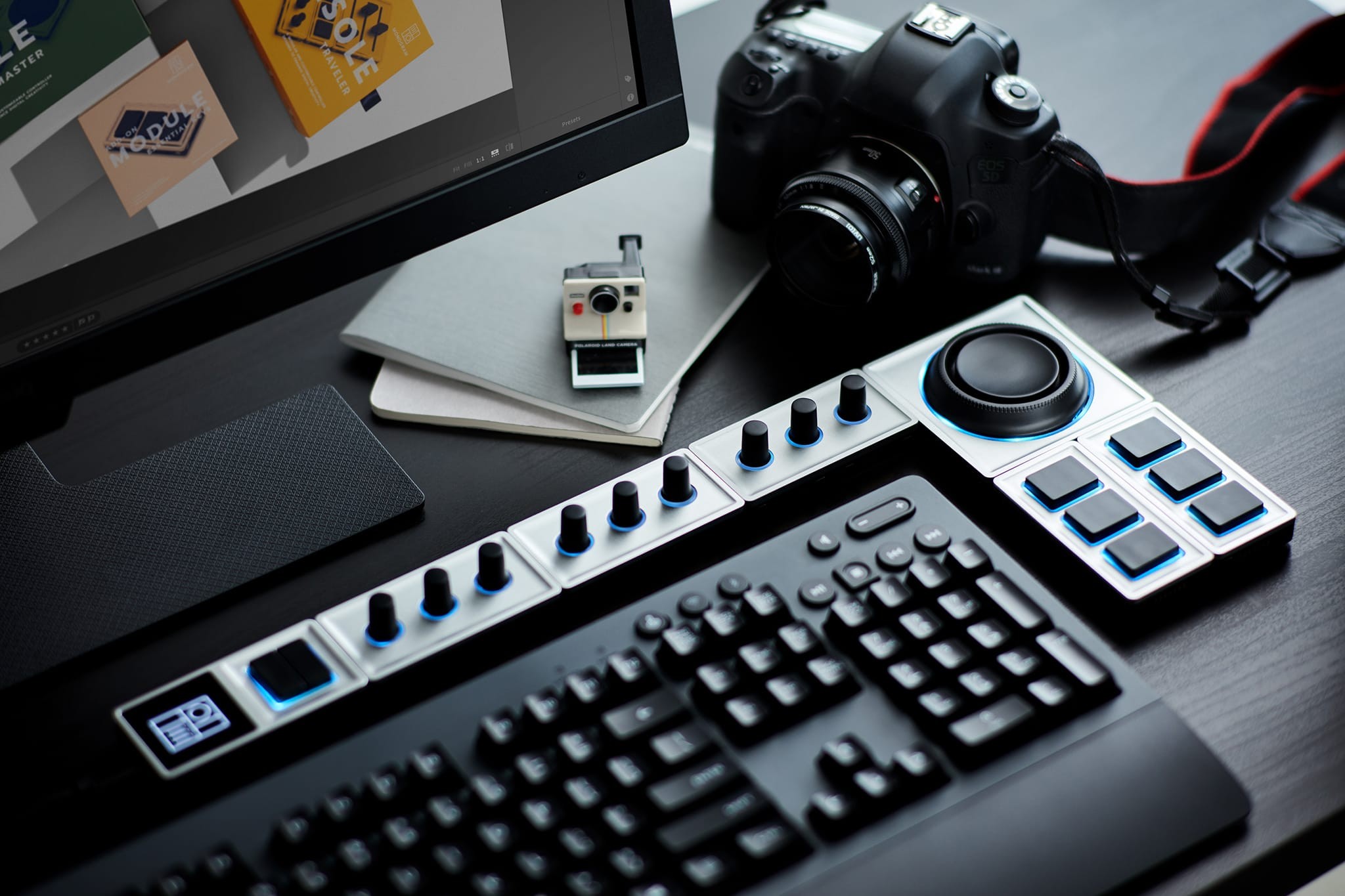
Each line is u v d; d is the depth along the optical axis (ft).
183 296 1.89
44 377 1.83
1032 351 2.23
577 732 1.70
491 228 2.54
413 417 2.25
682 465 2.02
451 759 1.69
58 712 1.86
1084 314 2.45
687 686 1.76
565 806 1.62
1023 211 2.37
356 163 1.94
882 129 2.31
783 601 1.82
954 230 2.40
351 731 1.83
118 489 2.13
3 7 1.64
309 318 2.44
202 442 2.20
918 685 1.73
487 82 1.98
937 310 2.46
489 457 2.21
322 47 1.84
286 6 1.79
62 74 1.70
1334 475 2.12
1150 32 3.10
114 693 1.89
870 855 1.58
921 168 2.30
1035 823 1.62
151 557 2.03
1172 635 1.90
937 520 1.95
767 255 2.44
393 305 2.38
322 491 2.12
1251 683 1.83
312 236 1.96
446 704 1.75
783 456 2.11
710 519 2.03
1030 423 2.12
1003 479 2.05
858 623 1.80
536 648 1.91
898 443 2.17
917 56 2.27
